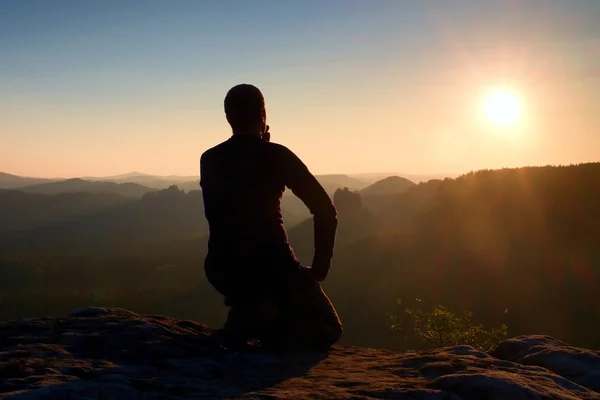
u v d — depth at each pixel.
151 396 2.47
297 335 3.91
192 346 3.56
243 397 2.53
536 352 3.63
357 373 3.22
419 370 3.16
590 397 2.77
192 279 100.81
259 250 3.78
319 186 3.79
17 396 2.27
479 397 2.57
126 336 3.53
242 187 3.75
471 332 8.24
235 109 3.87
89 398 2.35
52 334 3.58
